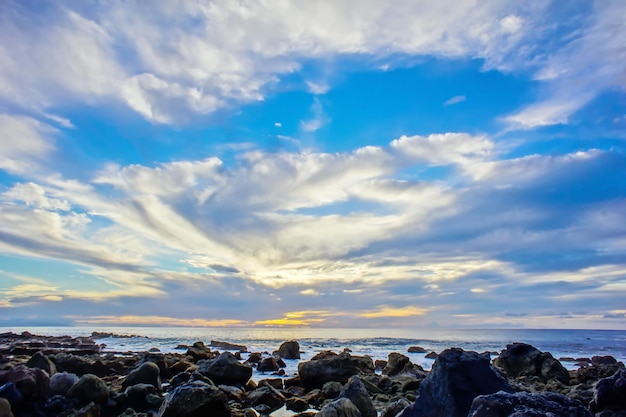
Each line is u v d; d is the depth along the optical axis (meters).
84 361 24.45
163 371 25.08
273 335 117.00
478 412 8.13
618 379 12.55
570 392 20.31
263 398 18.52
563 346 74.06
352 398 15.40
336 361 24.27
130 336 89.50
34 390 14.90
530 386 24.55
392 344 74.81
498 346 70.38
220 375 21.77
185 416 12.59
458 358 12.02
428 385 12.04
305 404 18.09
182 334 110.56
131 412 14.92
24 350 33.34
